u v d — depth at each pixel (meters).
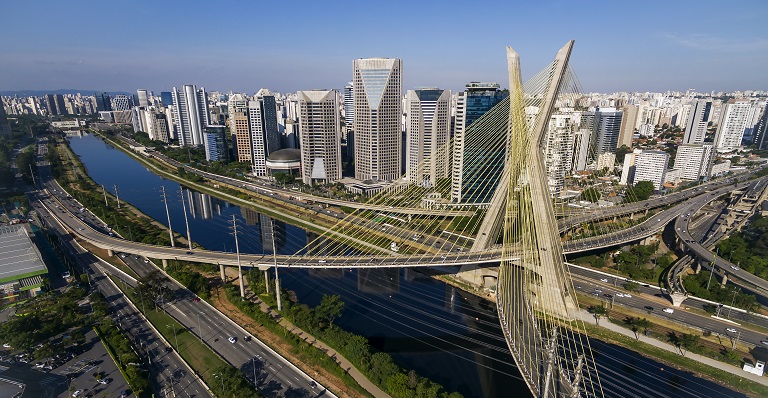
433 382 134.88
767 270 194.50
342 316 183.00
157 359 145.75
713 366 144.62
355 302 196.12
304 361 147.00
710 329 162.50
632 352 153.50
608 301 185.50
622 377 141.25
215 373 133.62
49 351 139.50
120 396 126.94
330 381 137.50
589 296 190.25
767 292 178.50
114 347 149.62
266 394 130.75
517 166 180.38
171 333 161.25
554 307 168.12
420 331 172.75
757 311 174.88
